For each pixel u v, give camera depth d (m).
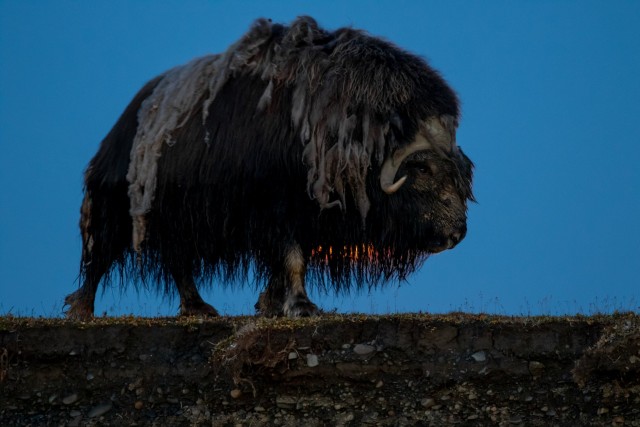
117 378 36.50
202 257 43.31
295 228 40.62
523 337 36.00
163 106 43.78
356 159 40.16
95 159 46.91
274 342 35.97
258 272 42.09
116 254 46.16
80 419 35.88
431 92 41.41
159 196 43.12
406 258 42.31
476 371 35.62
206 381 36.19
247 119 41.44
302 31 42.72
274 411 35.62
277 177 40.66
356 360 35.84
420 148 41.06
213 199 41.75
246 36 42.91
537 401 35.28
